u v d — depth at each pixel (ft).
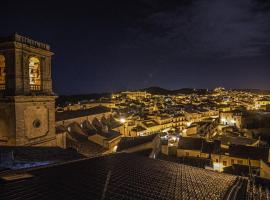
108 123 257.55
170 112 437.17
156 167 56.08
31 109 88.02
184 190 40.09
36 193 31.53
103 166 50.14
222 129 262.88
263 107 454.81
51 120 97.76
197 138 191.01
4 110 83.87
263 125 262.88
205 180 49.34
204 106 566.77
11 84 82.58
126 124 296.92
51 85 98.89
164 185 41.65
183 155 179.63
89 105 476.95
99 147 177.88
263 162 132.67
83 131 194.39
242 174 127.75
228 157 163.43
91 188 35.37
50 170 43.01
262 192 42.98
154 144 156.56
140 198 33.83
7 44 81.30
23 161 50.21
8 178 36.29
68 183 36.45
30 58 90.99
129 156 66.85
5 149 57.88
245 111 328.08
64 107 453.17
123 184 39.04
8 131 83.46
